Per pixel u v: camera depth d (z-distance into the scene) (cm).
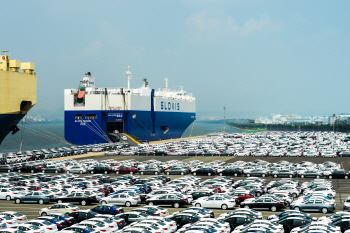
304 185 8806
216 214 6625
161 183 9138
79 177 10556
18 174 11031
